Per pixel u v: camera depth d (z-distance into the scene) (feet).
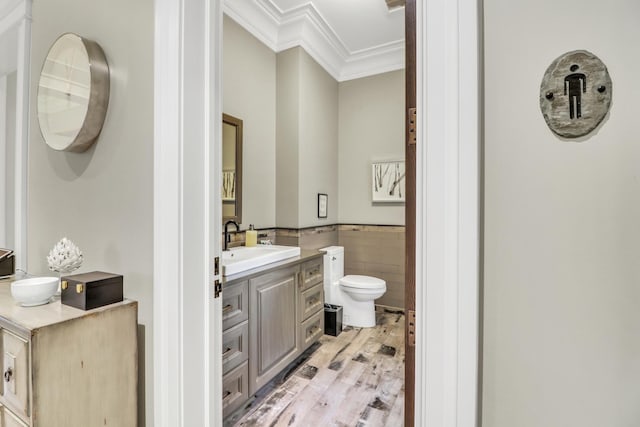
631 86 1.58
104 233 3.85
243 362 5.62
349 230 11.75
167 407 3.22
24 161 5.09
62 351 2.87
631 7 1.58
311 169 10.09
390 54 10.84
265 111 9.25
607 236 1.65
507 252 1.87
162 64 3.17
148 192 3.41
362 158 11.52
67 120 4.00
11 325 2.85
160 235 3.23
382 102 11.18
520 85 1.82
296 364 7.47
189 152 3.20
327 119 11.07
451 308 1.96
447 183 1.96
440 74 1.97
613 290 1.64
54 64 4.25
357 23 9.33
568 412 1.74
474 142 1.89
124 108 3.61
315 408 5.89
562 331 1.75
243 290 5.63
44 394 2.75
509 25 1.85
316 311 8.21
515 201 1.84
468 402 1.91
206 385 3.39
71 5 4.27
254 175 8.86
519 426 1.85
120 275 3.55
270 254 6.61
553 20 1.74
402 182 10.82
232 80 8.02
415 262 2.19
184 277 3.18
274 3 8.39
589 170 1.68
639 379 1.58
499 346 1.90
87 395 3.04
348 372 7.14
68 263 3.52
